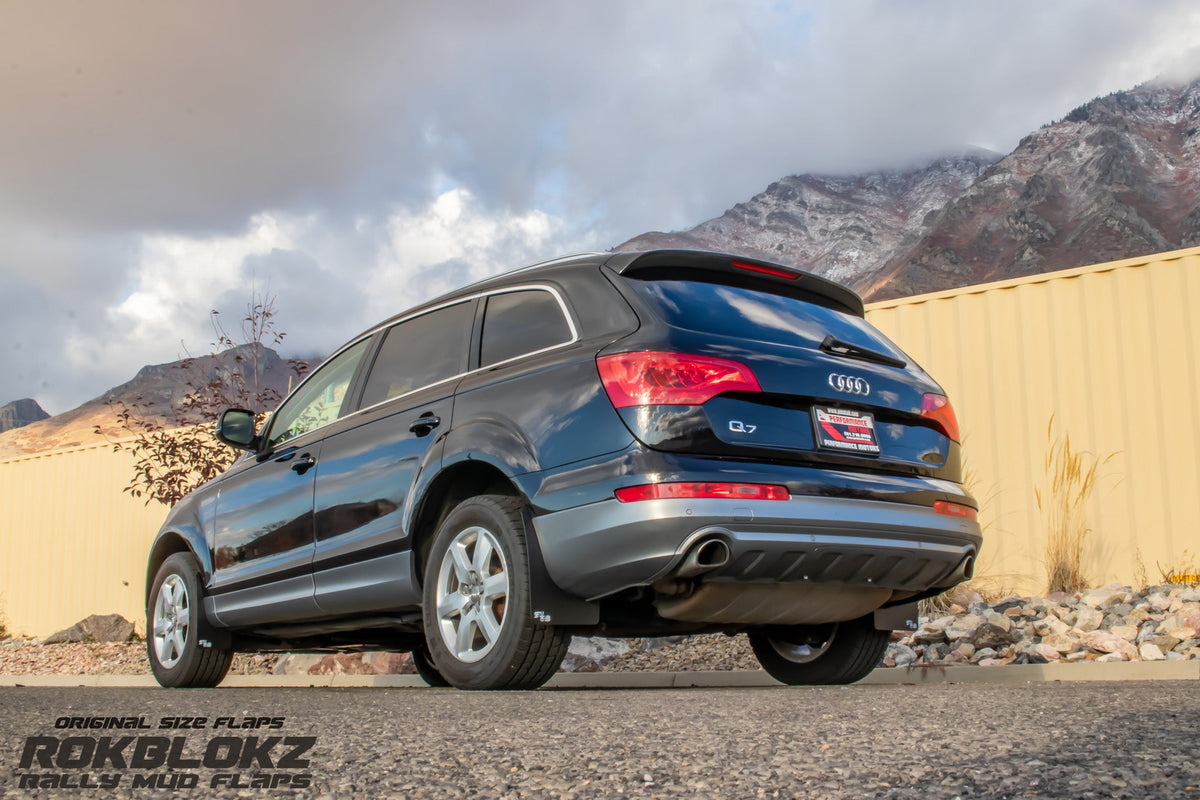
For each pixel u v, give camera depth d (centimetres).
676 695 328
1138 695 273
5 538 1438
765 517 344
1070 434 773
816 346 391
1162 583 721
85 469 1355
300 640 571
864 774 170
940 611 694
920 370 433
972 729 213
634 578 342
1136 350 757
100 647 1152
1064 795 150
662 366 348
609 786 169
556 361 381
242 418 559
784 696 314
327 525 470
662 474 337
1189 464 730
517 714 268
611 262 393
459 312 455
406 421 439
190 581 559
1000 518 791
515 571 367
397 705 303
